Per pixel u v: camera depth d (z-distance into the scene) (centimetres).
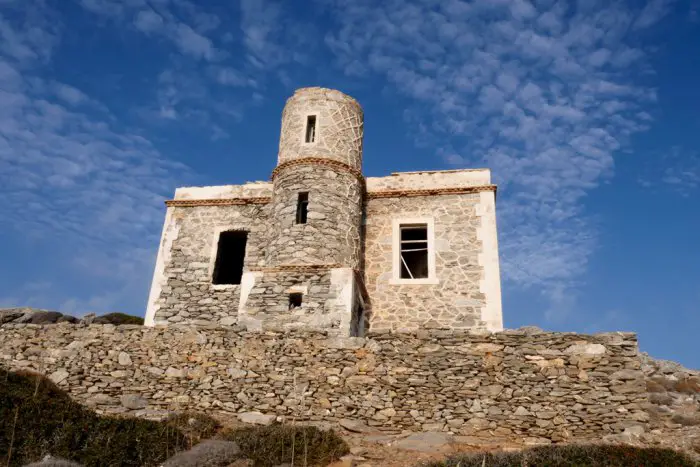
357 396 1327
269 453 1081
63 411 1134
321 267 1628
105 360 1442
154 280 1898
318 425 1285
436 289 1755
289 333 1424
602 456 1028
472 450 1155
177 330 1459
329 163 1825
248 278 1648
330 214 1753
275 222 1786
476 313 1705
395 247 1831
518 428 1250
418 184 1908
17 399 1141
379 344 1380
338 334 1514
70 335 1488
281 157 1903
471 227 1819
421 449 1151
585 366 1293
